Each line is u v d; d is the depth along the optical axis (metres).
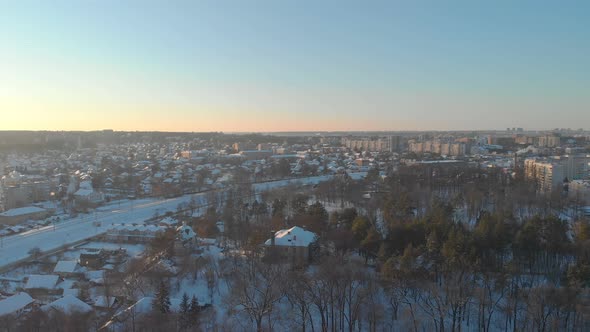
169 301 174.25
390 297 180.62
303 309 160.38
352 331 162.12
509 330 165.38
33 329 161.88
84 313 172.12
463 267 180.25
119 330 160.25
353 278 181.75
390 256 199.88
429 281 180.12
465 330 164.62
